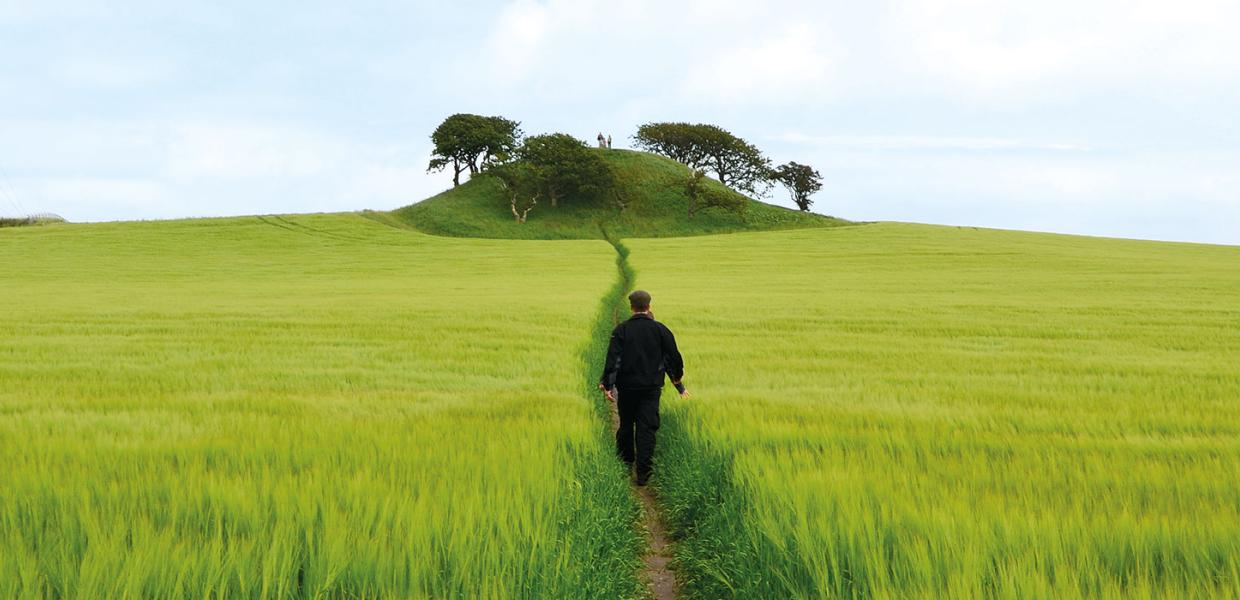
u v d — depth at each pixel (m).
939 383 12.99
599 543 5.75
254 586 3.85
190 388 12.53
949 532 4.46
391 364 15.36
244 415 9.03
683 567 6.31
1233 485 5.51
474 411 9.55
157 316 26.03
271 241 74.69
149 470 5.72
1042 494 5.40
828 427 8.10
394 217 107.94
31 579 3.70
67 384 12.70
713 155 147.25
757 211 119.12
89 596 3.58
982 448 7.23
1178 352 17.97
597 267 53.66
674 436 9.20
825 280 44.19
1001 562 4.09
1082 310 28.28
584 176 115.44
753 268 53.03
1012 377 13.48
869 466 6.32
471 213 110.25
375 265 56.47
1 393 11.52
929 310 28.44
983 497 5.27
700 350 17.83
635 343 9.07
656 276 47.25
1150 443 7.44
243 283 44.97
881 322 24.72
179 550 3.95
